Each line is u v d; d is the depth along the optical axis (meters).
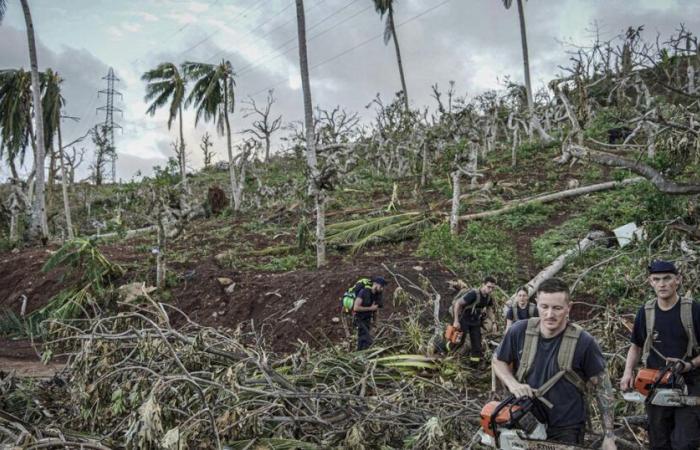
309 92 15.17
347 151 21.78
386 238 15.98
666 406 4.47
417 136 25.11
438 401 5.98
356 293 9.38
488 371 8.13
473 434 5.18
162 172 36.72
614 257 10.81
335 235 16.56
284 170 35.78
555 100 27.61
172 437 4.14
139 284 13.43
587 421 4.08
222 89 26.62
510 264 12.89
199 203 26.50
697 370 4.45
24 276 16.17
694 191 10.06
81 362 5.38
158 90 29.03
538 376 3.58
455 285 10.08
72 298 13.60
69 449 4.65
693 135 10.95
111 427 5.13
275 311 12.04
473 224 15.12
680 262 9.30
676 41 10.31
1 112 24.73
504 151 26.84
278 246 17.42
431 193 21.02
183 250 17.94
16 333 13.52
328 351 7.95
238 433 4.69
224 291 13.38
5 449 4.29
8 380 6.04
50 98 25.02
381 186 23.67
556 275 11.91
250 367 6.60
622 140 20.72
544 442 3.36
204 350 5.74
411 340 8.93
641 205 14.01
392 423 5.26
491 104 27.06
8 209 24.73
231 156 26.41
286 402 5.53
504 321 9.33
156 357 5.60
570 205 16.75
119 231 21.94
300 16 15.20
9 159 25.55
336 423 5.48
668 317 4.51
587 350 3.53
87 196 34.34
